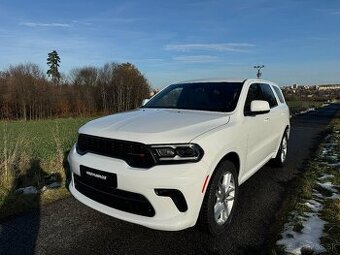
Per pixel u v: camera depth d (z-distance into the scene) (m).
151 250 3.30
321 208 4.30
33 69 59.59
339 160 7.21
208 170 3.29
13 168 5.83
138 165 3.20
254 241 3.51
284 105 6.92
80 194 3.81
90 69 66.31
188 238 3.56
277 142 6.25
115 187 3.28
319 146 9.51
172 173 3.09
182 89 5.33
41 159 7.52
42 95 59.06
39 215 4.10
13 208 4.28
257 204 4.60
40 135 14.34
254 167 4.98
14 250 3.27
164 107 4.96
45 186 5.31
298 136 12.37
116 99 68.69
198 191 3.21
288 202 4.59
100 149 3.52
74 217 4.05
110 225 3.85
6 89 56.41
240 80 5.15
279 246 3.29
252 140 4.59
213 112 4.39
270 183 5.62
